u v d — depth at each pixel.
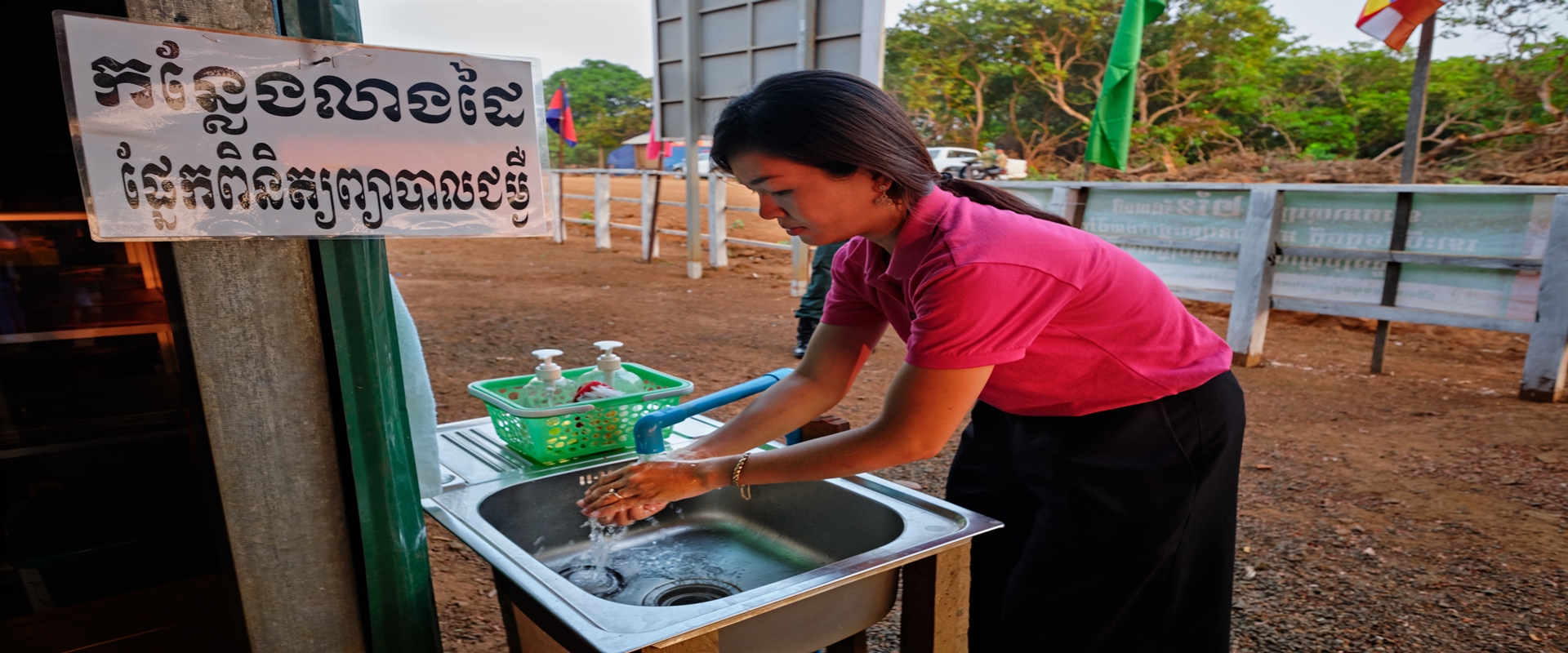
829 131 1.20
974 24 24.39
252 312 1.23
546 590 1.21
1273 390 5.06
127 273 1.56
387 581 1.39
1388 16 5.41
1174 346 1.47
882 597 1.42
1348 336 6.82
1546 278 4.67
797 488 1.83
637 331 6.72
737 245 12.34
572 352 5.98
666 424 1.65
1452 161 11.88
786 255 11.47
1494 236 4.90
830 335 1.65
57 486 1.56
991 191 1.48
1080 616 1.53
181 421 1.61
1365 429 4.29
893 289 1.45
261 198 1.15
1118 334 1.41
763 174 1.26
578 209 19.16
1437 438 4.14
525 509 1.74
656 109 9.70
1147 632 1.54
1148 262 6.35
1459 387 5.14
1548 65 13.91
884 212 1.32
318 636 1.38
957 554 1.47
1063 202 6.73
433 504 1.58
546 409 1.74
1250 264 5.68
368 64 1.20
